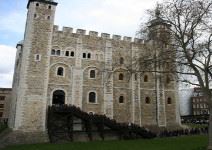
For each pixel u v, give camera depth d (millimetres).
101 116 33562
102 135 33000
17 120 31359
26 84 32844
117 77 39844
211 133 21141
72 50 37625
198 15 22734
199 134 35000
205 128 38250
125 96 39594
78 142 30109
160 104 41750
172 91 43719
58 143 29438
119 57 40594
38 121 32281
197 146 22594
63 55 36844
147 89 41625
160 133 36094
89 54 38719
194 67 22750
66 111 31922
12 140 29625
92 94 37531
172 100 43281
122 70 39656
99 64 38938
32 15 35562
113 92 38875
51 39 36031
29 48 34219
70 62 37062
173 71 23828
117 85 39469
